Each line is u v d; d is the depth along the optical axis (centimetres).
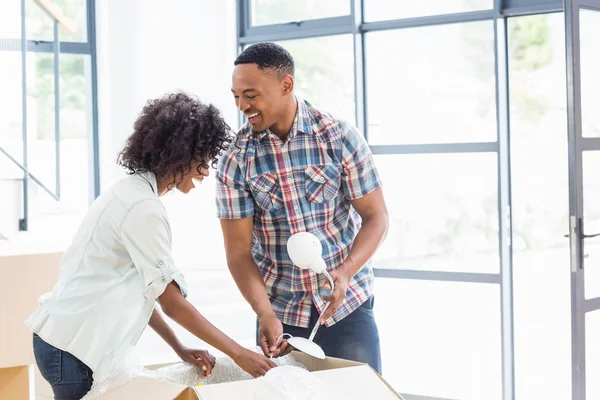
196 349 193
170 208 545
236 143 211
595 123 343
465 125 428
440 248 436
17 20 423
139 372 172
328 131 209
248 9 513
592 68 342
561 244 434
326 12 472
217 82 528
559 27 419
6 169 395
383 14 453
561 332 440
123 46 544
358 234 214
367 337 216
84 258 181
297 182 209
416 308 443
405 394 444
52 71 532
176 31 536
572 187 332
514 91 431
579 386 333
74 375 178
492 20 417
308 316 212
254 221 217
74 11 544
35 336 185
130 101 545
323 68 474
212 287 523
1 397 307
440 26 434
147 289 178
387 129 452
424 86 440
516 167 434
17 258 303
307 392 154
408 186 445
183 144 182
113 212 178
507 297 421
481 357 426
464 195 429
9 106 422
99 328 176
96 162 550
